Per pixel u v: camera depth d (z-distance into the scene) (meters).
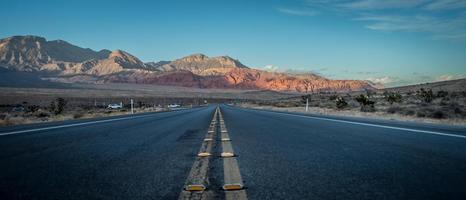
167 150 8.14
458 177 5.13
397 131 12.28
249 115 29.08
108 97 151.88
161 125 17.02
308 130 13.12
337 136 10.83
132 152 7.81
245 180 5.06
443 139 9.73
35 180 5.11
